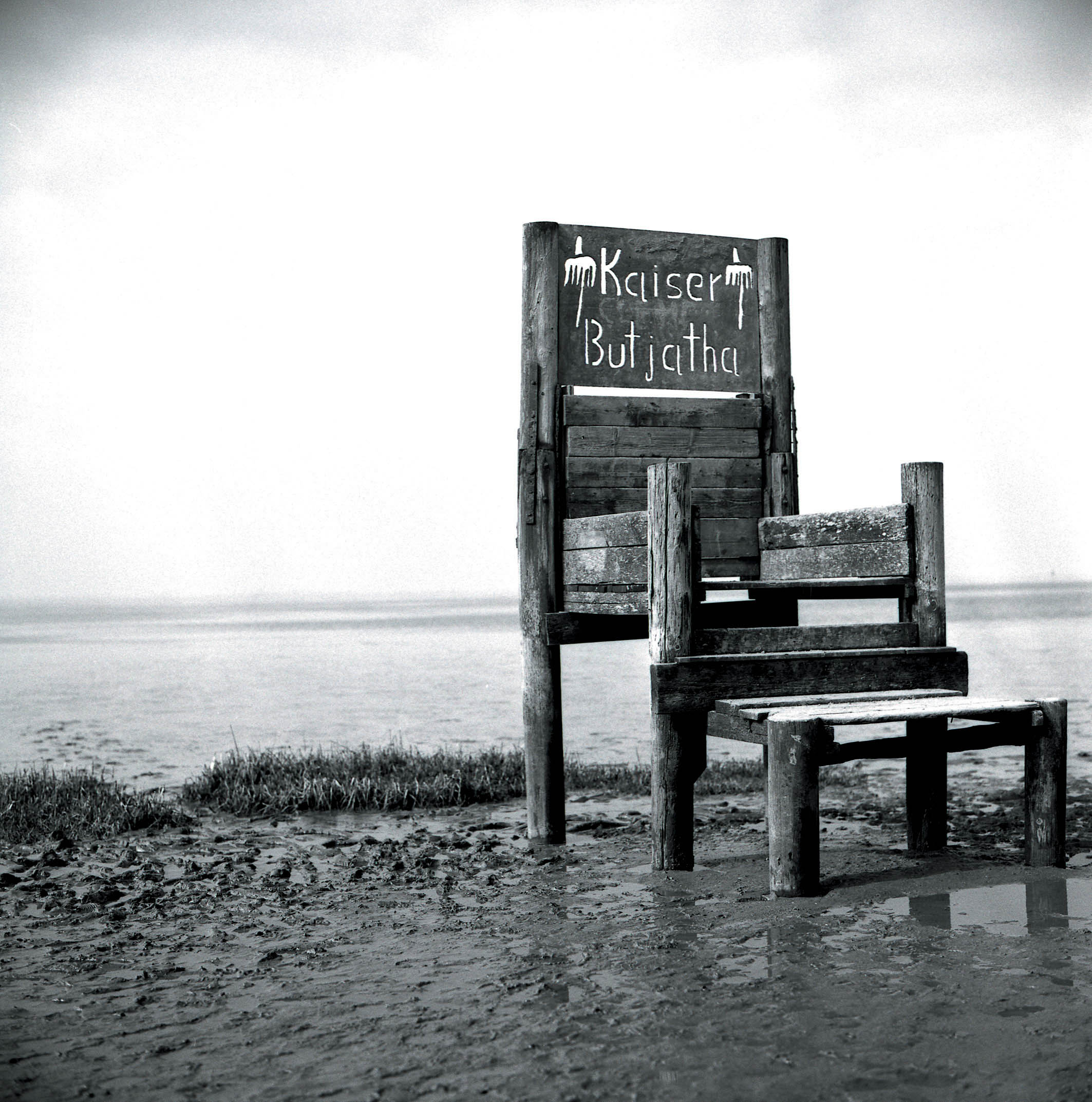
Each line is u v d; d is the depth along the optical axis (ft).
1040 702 24.56
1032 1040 15.02
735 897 22.93
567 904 23.04
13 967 19.79
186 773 50.90
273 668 144.46
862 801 37.35
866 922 20.74
